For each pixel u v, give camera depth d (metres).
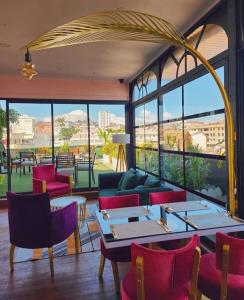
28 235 2.93
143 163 6.07
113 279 2.79
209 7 3.00
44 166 5.98
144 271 1.55
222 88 2.40
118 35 2.25
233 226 2.23
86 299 2.47
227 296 1.71
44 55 4.57
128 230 2.16
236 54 2.64
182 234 2.11
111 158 7.01
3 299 2.49
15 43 3.94
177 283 1.62
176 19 3.29
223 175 3.05
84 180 6.84
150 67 5.29
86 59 4.84
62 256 3.38
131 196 3.05
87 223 4.59
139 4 2.91
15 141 6.41
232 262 1.67
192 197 3.81
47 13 3.05
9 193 3.00
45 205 2.90
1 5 2.85
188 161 3.89
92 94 6.65
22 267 3.11
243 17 2.60
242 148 2.68
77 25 2.02
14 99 6.23
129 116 6.96
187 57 3.76
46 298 2.50
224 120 2.98
